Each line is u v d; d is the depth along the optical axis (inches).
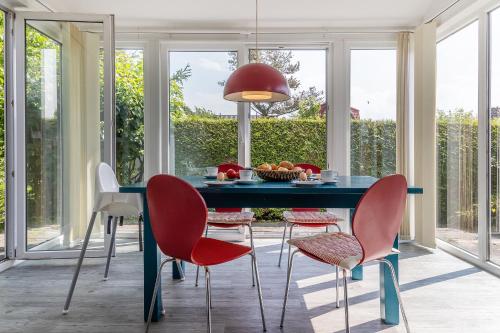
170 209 61.1
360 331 75.6
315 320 80.8
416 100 148.5
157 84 160.1
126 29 156.4
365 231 59.9
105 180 100.1
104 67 131.0
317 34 158.9
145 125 160.7
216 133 163.8
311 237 79.0
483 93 117.4
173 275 108.3
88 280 108.0
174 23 155.5
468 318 81.5
